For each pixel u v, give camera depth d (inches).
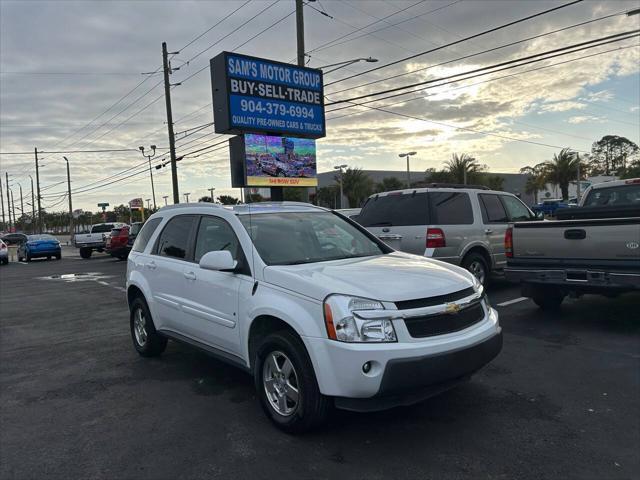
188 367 233.1
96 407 187.3
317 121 872.3
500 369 206.5
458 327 151.7
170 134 1258.6
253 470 135.9
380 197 366.9
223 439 155.4
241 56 781.9
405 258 192.7
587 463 133.1
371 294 143.4
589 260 257.1
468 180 2274.9
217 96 791.7
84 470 140.3
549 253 272.2
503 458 136.9
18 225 5027.1
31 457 149.1
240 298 173.0
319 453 143.7
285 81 829.2
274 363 160.9
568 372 201.3
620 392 179.8
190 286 202.8
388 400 140.2
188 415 175.6
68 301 466.0
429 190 339.0
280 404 159.6
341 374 138.2
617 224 245.9
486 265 362.6
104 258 1138.7
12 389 213.2
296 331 148.4
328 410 150.1
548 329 265.1
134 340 259.0
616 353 222.5
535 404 171.8
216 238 198.2
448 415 165.3
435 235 324.8
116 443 156.2
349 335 138.4
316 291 147.6
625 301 331.0
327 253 192.1
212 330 190.2
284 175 847.1
